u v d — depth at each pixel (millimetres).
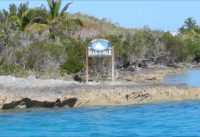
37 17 58781
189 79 44469
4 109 24109
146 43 57969
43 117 22109
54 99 24922
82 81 33188
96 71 37469
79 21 60719
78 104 25578
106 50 32312
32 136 18250
